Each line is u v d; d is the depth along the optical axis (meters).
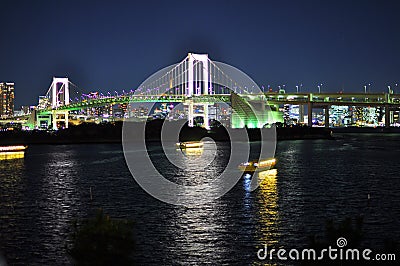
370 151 87.25
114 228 13.08
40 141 110.94
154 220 28.12
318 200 34.38
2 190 40.62
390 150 89.94
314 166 59.47
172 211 30.70
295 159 69.81
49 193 38.75
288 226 26.31
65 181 46.31
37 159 71.12
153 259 20.91
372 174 50.97
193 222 27.50
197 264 20.33
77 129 116.62
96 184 44.03
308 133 143.00
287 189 39.84
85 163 64.62
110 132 117.19
